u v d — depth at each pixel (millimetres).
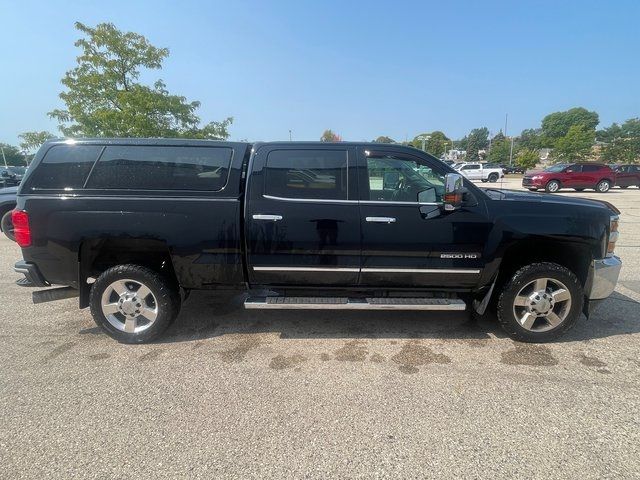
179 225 3414
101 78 14031
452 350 3467
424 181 3576
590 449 2246
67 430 2420
